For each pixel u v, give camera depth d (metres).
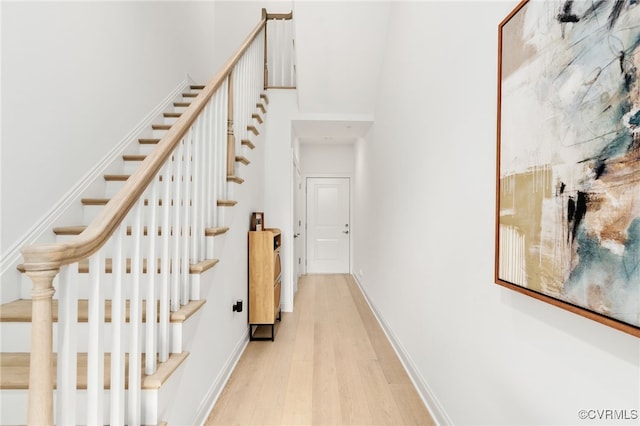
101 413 0.95
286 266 3.91
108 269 1.73
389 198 3.01
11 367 1.33
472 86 1.41
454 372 1.58
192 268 1.70
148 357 1.31
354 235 5.77
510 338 1.13
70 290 0.84
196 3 4.22
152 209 1.32
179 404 1.51
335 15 3.11
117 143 2.58
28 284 1.73
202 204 1.89
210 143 1.98
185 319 1.50
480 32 1.35
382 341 2.96
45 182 1.91
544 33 0.92
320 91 3.70
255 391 2.13
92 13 2.30
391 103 2.96
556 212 0.87
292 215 3.98
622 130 0.68
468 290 1.45
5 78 1.68
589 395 0.80
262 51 3.88
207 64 4.65
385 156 3.21
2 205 1.67
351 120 3.90
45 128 1.91
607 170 0.71
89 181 2.25
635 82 0.65
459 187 1.54
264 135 3.90
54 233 1.94
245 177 2.89
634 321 0.65
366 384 2.21
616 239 0.69
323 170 6.02
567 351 0.87
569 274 0.82
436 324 1.82
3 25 1.67
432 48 1.90
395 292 2.78
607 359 0.75
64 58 2.05
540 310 0.98
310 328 3.31
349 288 4.98
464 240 1.48
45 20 1.91
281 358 2.62
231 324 2.43
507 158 1.10
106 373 1.28
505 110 1.11
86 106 2.24
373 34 3.22
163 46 3.35
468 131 1.45
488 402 1.27
